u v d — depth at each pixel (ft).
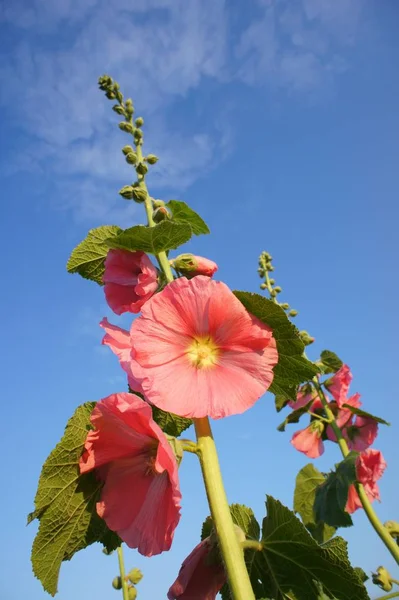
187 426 1.45
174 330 1.18
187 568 1.12
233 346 1.19
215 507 1.10
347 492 2.57
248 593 1.02
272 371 1.21
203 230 1.57
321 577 1.20
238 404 1.14
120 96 1.82
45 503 1.13
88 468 1.13
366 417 2.89
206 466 1.13
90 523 1.19
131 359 1.15
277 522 1.19
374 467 2.72
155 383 1.13
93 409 1.13
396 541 2.59
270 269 3.21
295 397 1.39
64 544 1.17
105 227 1.47
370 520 2.58
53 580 1.16
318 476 3.10
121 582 2.48
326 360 3.00
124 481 1.14
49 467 1.12
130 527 1.11
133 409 1.06
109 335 1.25
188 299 1.18
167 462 1.02
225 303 1.17
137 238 1.31
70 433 1.13
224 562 1.06
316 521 2.96
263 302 1.20
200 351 1.20
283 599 1.23
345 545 1.13
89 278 1.53
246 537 1.28
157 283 1.33
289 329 1.22
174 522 1.03
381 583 2.38
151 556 1.06
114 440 1.14
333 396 2.90
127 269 1.38
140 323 1.17
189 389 1.15
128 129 1.72
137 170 1.61
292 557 1.20
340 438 2.81
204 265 1.37
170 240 1.33
